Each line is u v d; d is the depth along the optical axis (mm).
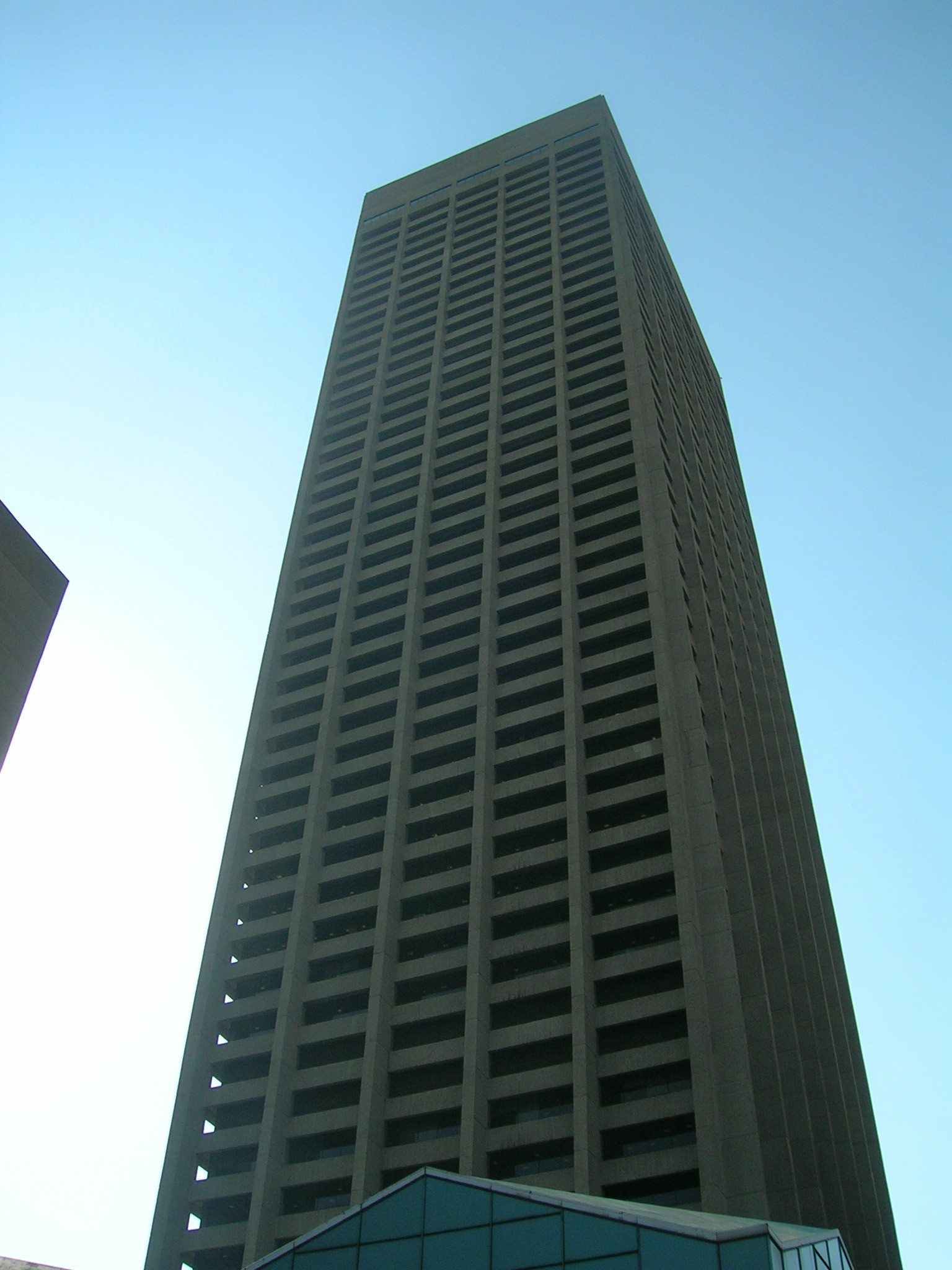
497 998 61438
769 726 94000
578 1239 31344
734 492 117500
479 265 112062
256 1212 57625
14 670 36344
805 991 73625
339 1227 34562
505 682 76250
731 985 57281
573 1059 57000
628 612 76062
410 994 64625
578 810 65938
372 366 105688
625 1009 58219
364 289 115625
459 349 102812
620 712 71000
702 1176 51375
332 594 87688
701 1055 54719
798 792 98000
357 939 66688
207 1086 64750
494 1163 56625
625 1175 53062
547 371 95750
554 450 88750
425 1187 34375
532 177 120375
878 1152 82625
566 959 62281
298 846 72812
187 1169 61438
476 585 82188
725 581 94938
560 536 81750
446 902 67500
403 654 79938
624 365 92750
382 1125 59531
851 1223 68250
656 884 62781
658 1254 30172
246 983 69062
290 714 82188
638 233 113750
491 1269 31828
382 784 73500
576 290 103000
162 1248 58312
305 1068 63562
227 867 73375
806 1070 69812
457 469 92875
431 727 76750
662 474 82875
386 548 88625
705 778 65438
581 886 62938
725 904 60219
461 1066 60906
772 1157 55156
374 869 69938
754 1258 29094
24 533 38625
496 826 68375
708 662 76438
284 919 69938
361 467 96250
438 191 125188
